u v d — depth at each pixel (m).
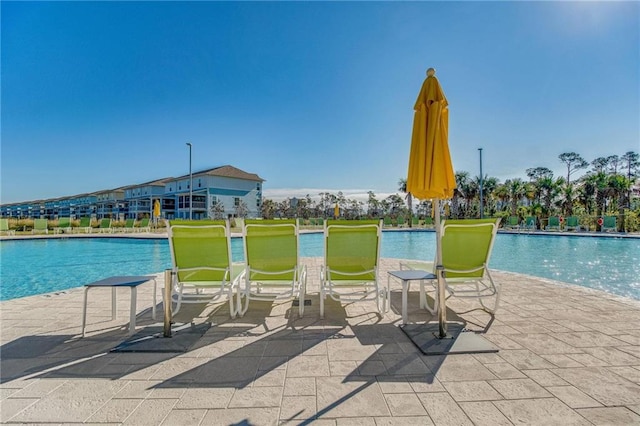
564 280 7.85
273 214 46.56
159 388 2.09
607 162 40.34
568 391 2.02
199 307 4.14
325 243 3.76
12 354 2.63
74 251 14.11
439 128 3.32
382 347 2.77
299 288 3.90
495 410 1.82
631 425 1.68
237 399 1.96
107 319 3.58
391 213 44.94
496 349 2.65
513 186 35.00
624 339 2.89
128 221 23.97
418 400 1.93
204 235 3.63
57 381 2.19
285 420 1.75
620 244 14.54
